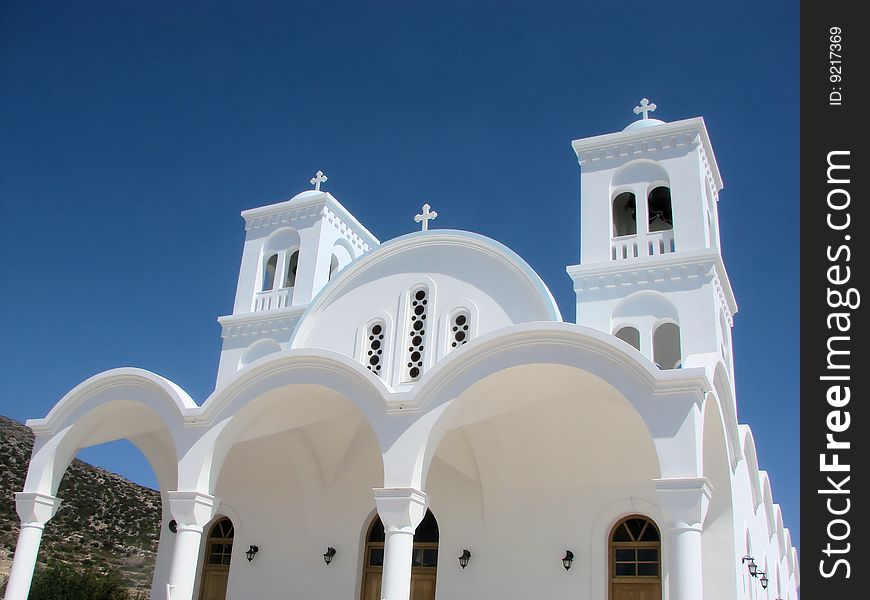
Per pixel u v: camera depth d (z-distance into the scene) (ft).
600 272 59.98
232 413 48.42
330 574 62.59
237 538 67.62
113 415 55.88
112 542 145.38
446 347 59.06
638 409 38.37
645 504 54.65
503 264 59.72
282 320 71.10
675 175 62.23
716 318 55.98
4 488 156.25
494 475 58.39
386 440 43.11
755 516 64.18
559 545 55.98
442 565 58.70
